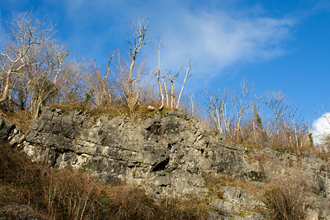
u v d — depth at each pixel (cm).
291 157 2359
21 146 1697
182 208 1505
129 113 1898
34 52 2423
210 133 2133
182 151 1881
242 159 2184
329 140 2909
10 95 2073
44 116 1791
